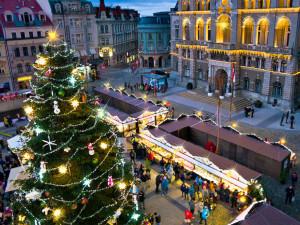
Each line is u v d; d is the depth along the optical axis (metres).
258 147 27.78
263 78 45.47
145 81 58.56
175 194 24.86
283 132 36.19
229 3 45.72
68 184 14.38
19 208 15.62
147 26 77.25
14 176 21.89
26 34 58.22
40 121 14.70
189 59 57.41
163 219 21.73
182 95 53.75
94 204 15.75
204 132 32.19
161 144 29.70
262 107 45.91
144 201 23.92
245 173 23.53
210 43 49.66
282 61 42.25
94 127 15.77
